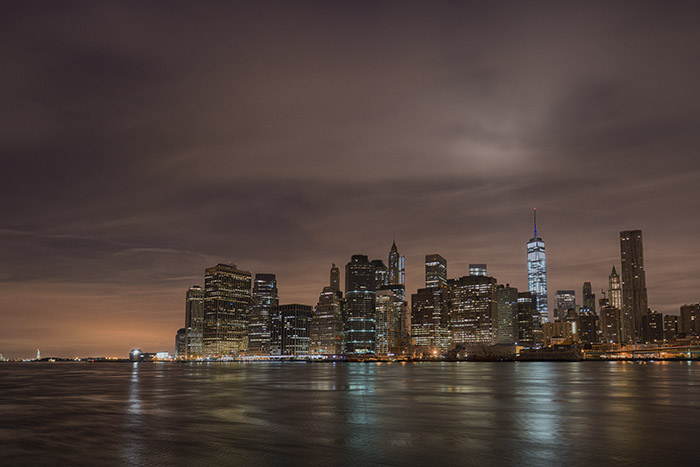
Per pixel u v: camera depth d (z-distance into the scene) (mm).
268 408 62812
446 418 52625
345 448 36125
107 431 44500
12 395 86500
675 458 32781
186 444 37938
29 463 32688
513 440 39156
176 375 190625
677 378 144125
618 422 49281
